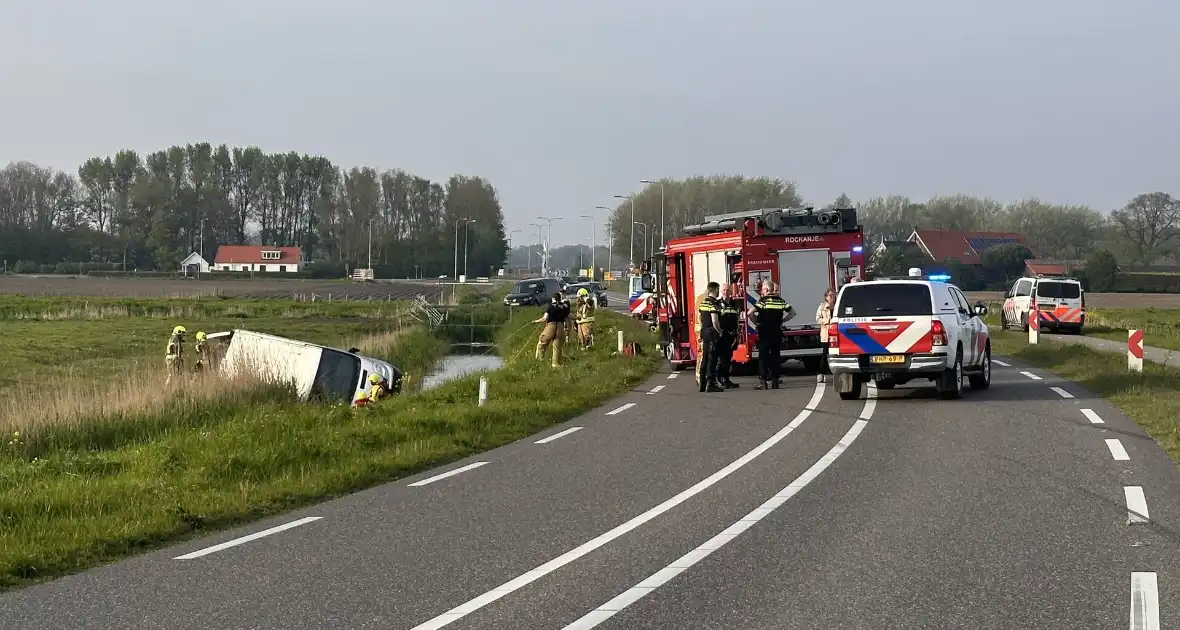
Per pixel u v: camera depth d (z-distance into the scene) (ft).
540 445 46.11
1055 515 29.76
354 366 77.97
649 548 26.94
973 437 45.55
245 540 29.22
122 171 493.36
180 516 31.89
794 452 42.57
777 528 28.94
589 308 109.91
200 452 42.52
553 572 24.76
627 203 413.59
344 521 31.37
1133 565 24.30
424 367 123.03
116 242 472.85
